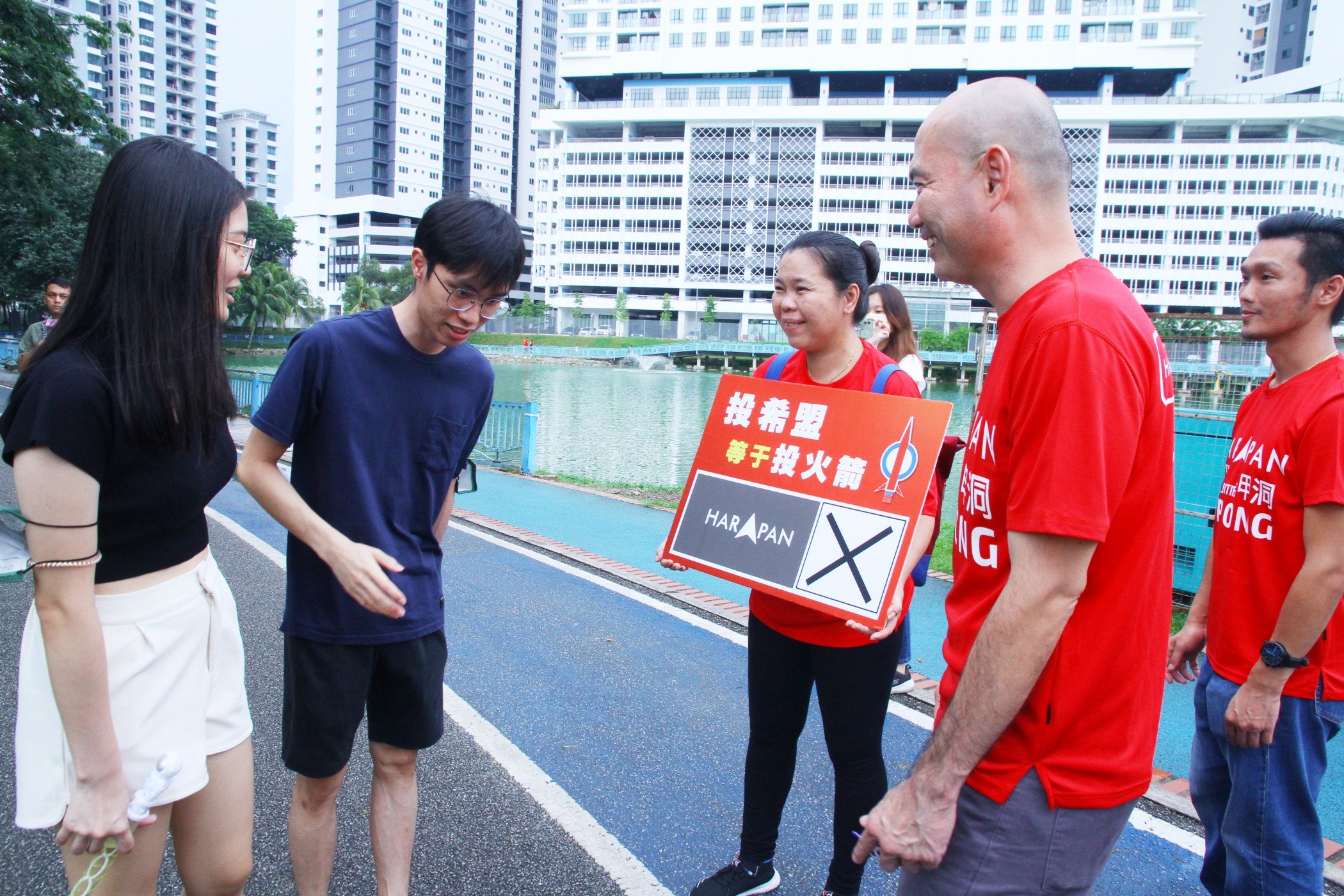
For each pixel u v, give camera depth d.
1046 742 1.47
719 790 3.27
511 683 4.20
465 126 128.88
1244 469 2.28
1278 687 2.07
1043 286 1.46
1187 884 2.74
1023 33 79.69
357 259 115.75
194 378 1.65
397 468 2.24
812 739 3.73
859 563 2.25
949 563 6.76
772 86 84.50
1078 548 1.35
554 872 2.72
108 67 119.25
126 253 1.59
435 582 2.38
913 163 1.62
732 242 85.88
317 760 2.22
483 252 2.02
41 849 2.73
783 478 2.46
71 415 1.50
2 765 3.19
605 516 8.59
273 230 71.56
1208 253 76.38
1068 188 1.54
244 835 1.94
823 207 83.31
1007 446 1.50
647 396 39.06
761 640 2.53
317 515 2.17
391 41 119.25
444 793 3.17
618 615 5.27
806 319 2.52
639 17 87.94
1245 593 2.24
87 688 1.53
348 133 122.50
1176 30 78.62
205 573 1.82
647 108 86.06
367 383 2.18
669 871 2.75
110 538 1.63
